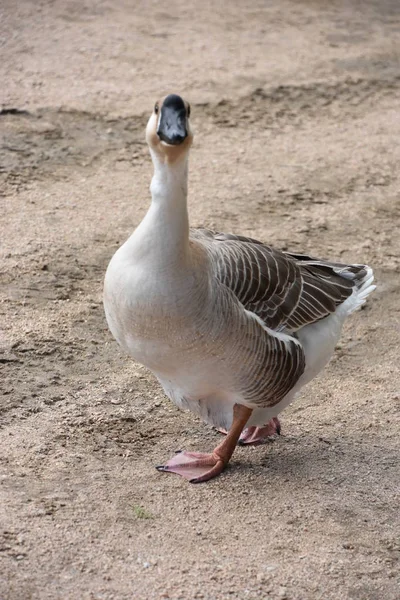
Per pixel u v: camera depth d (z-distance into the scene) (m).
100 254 12.19
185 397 8.17
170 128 6.86
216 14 23.58
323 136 16.98
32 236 12.43
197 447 8.74
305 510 7.89
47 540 7.12
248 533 7.51
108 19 22.12
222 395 8.12
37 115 16.14
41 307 10.85
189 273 7.19
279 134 16.86
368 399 9.80
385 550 7.49
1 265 11.62
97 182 14.26
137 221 13.17
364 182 15.29
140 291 7.19
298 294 8.36
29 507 7.48
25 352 9.94
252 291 7.89
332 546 7.46
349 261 12.71
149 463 8.38
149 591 6.72
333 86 19.30
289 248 12.84
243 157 15.77
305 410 9.58
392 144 16.88
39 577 6.74
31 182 14.01
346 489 8.25
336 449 8.88
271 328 8.06
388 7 25.95
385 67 20.83
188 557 7.14
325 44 22.00
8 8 22.03
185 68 19.25
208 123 16.91
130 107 16.88
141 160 15.09
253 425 8.61
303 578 7.05
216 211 13.74
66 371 9.73
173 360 7.54
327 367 10.41
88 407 9.15
